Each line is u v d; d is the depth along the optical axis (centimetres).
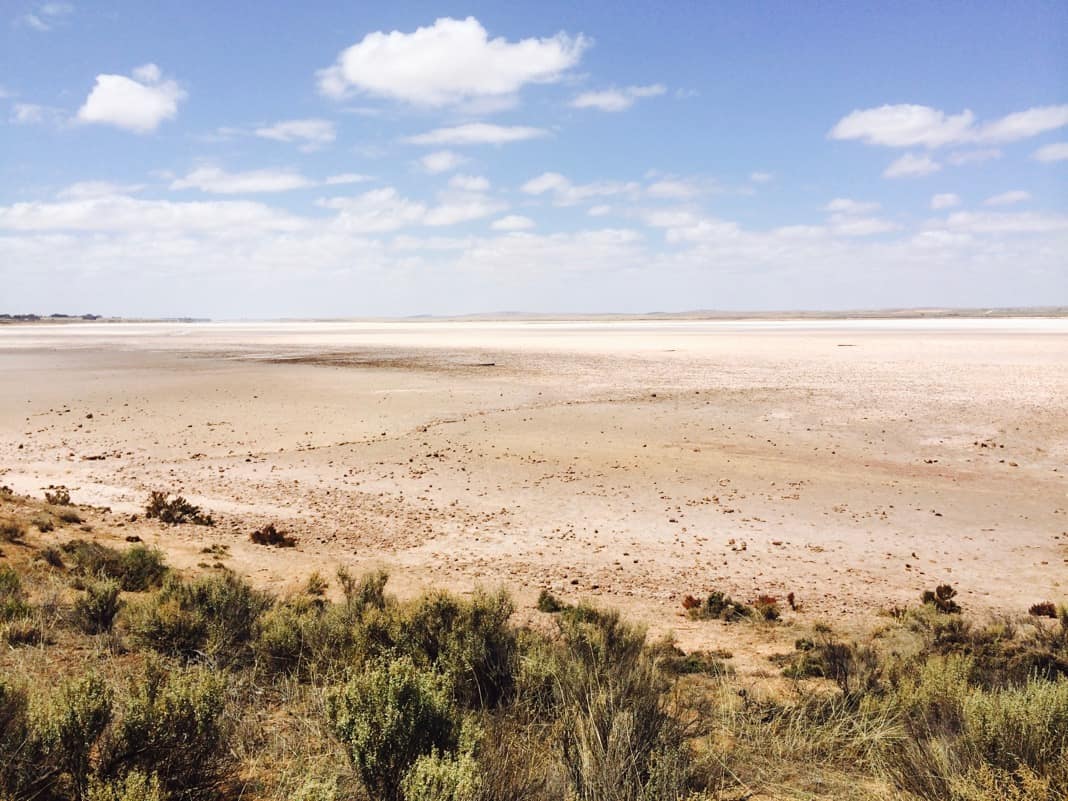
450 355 6538
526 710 550
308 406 3375
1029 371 4428
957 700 550
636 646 728
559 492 1942
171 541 1419
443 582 1217
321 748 473
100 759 407
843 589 1245
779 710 605
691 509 1786
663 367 5162
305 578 1200
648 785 407
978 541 1538
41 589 909
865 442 2555
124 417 3100
